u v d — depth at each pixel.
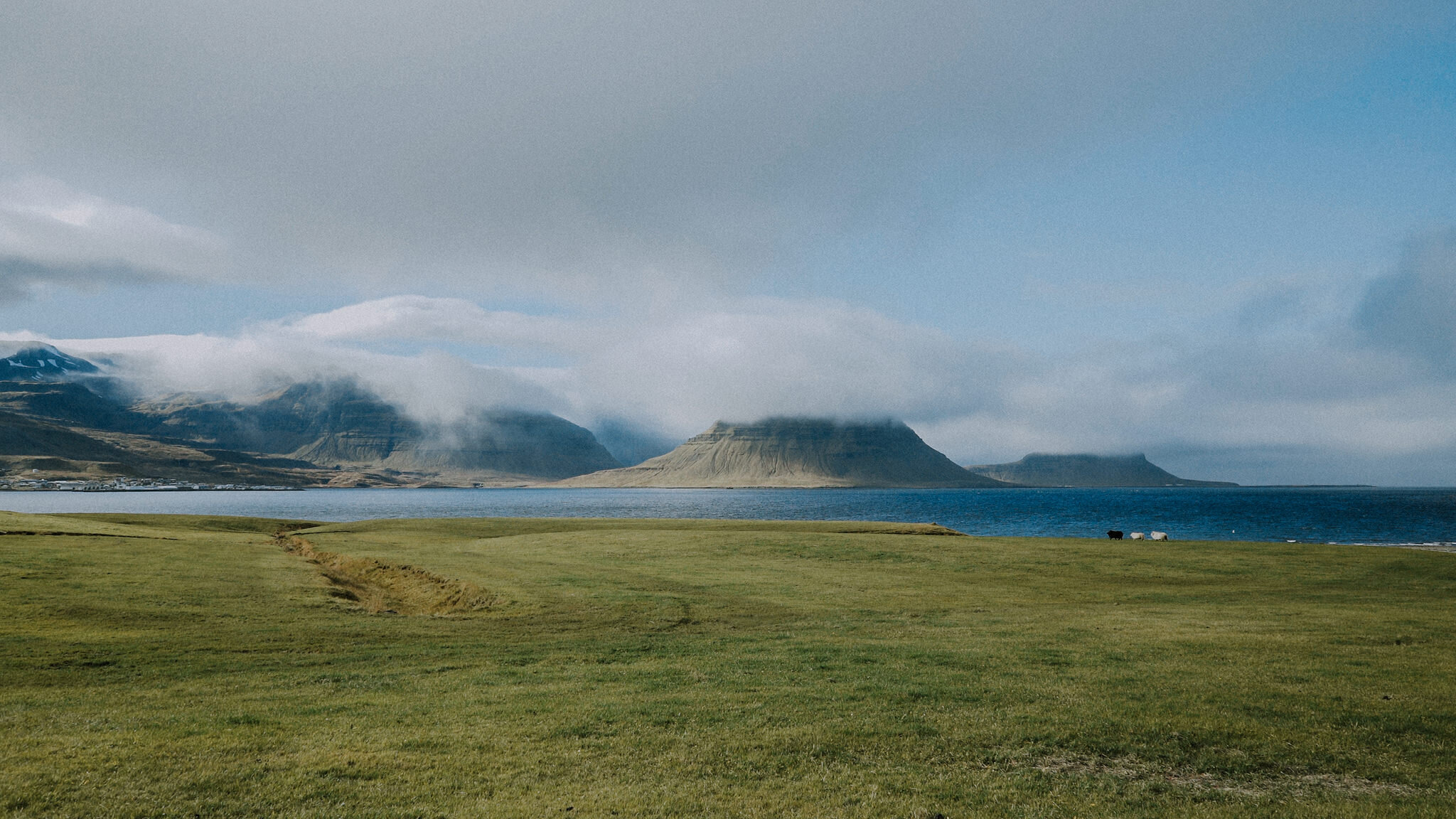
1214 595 39.19
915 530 78.56
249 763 13.22
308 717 16.22
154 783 12.21
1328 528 159.62
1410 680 18.92
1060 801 12.02
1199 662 21.44
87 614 28.59
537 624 30.48
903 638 26.22
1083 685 18.81
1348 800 12.08
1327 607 33.53
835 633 27.67
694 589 39.84
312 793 12.00
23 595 31.09
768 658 22.70
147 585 35.16
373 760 13.46
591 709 16.83
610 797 11.97
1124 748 14.39
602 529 78.94
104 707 16.92
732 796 12.09
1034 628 28.00
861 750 14.31
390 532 77.38
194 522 82.38
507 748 14.23
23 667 20.91
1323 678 19.28
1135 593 39.94
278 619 29.80
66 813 11.08
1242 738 14.84
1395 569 48.12
